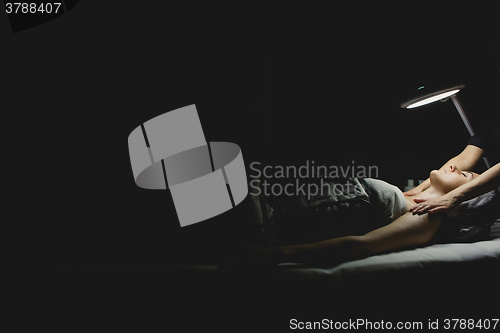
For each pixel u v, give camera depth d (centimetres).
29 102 162
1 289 94
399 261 110
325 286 97
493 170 134
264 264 104
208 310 93
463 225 146
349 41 209
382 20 209
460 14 192
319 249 114
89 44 171
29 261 116
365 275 103
